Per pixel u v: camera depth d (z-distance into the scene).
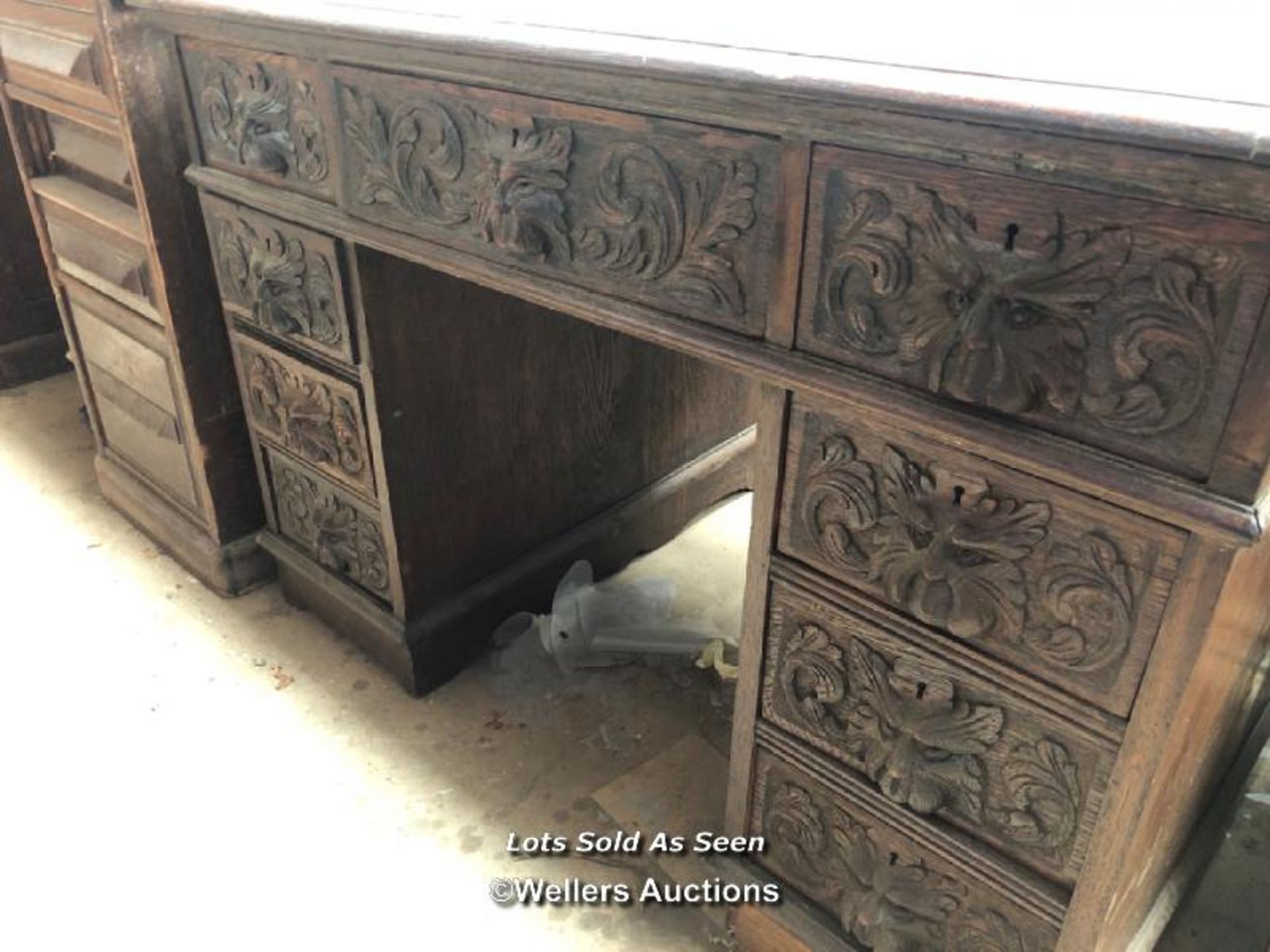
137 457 1.72
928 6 0.89
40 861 1.16
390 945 1.08
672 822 1.24
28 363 2.32
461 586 1.45
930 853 0.89
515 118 0.88
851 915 0.97
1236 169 0.53
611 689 1.44
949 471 0.74
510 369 1.38
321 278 1.20
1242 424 0.58
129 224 1.40
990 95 0.59
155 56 1.27
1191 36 0.75
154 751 1.32
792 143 0.71
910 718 0.85
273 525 1.58
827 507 0.83
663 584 1.62
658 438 1.69
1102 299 0.61
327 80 1.04
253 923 1.10
